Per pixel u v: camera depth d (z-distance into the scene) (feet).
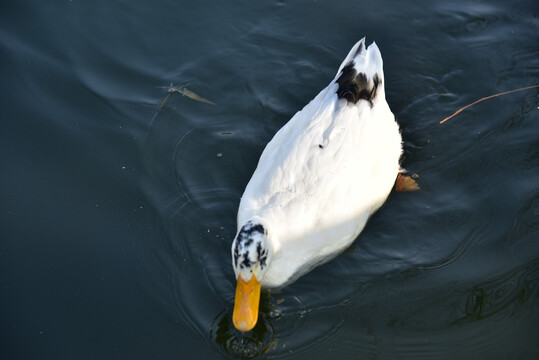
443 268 7.13
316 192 7.07
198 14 8.25
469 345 6.84
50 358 6.75
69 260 7.08
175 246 7.20
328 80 8.00
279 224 7.04
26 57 7.86
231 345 6.86
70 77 7.82
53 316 6.89
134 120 7.69
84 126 7.61
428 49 8.13
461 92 7.91
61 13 8.13
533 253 7.14
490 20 8.25
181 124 7.73
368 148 7.23
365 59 7.45
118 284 7.02
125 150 7.54
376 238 7.28
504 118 7.75
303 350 6.85
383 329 6.91
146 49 8.04
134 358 6.77
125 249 7.15
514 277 7.06
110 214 7.27
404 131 7.75
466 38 8.17
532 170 7.47
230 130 7.73
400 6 8.32
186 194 7.41
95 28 8.08
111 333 6.85
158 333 6.87
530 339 6.84
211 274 7.11
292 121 7.43
